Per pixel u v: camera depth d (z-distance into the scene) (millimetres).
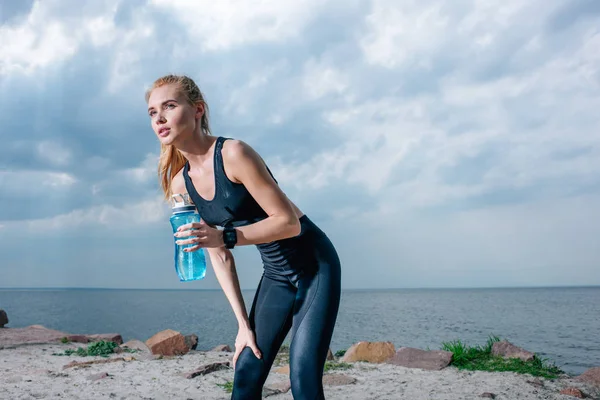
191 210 2324
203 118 2584
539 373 6285
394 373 6289
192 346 8453
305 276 2631
